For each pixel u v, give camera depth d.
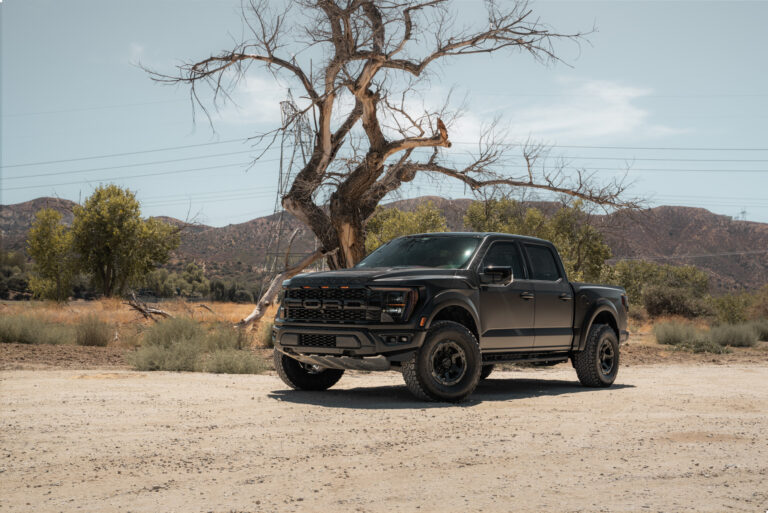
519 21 19.02
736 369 14.12
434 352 7.78
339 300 7.88
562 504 3.79
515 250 9.38
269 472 4.45
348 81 18.12
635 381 11.26
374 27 18.70
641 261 92.81
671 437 5.78
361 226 19.70
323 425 6.15
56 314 26.47
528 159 20.56
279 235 24.14
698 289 90.50
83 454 4.89
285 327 8.26
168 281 99.81
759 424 6.51
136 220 60.12
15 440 5.33
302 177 19.61
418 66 18.91
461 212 22.72
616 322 10.60
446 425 6.23
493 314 8.59
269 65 19.62
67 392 7.89
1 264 109.75
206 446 5.21
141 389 8.30
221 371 11.19
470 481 4.27
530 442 5.50
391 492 4.01
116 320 24.50
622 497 3.94
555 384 10.63
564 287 9.82
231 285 113.56
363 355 7.70
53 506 3.68
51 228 59.75
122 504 3.73
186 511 3.62
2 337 16.08
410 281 7.85
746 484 4.27
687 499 3.92
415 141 19.19
